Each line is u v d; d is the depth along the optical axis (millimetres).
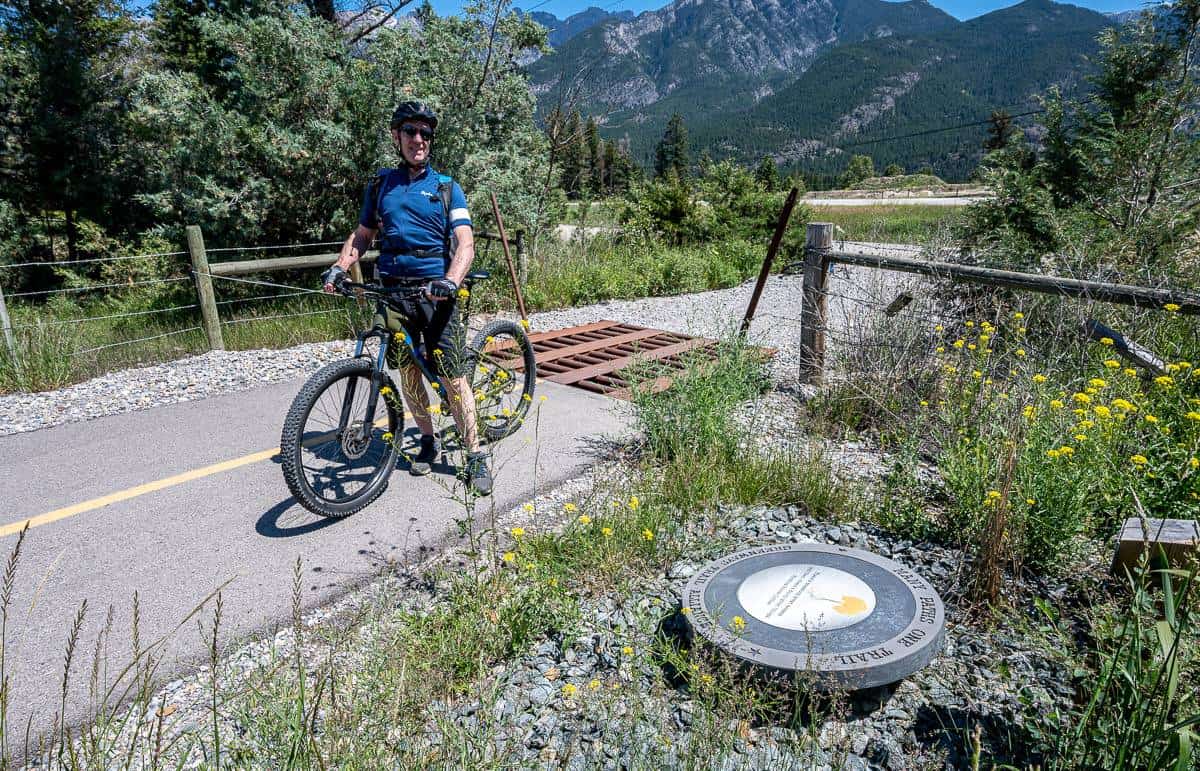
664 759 2262
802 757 2250
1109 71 10805
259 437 5137
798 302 11867
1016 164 10664
